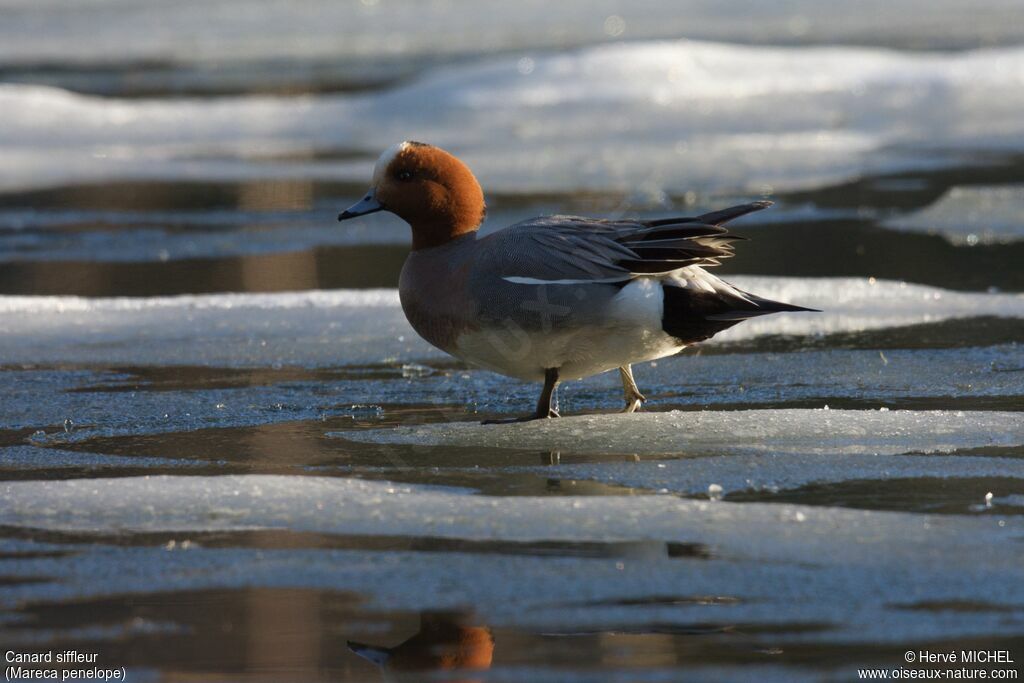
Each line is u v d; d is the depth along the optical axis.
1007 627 5.97
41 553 7.12
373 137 30.09
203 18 57.19
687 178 23.91
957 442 8.87
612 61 33.62
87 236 19.94
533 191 22.92
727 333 12.86
